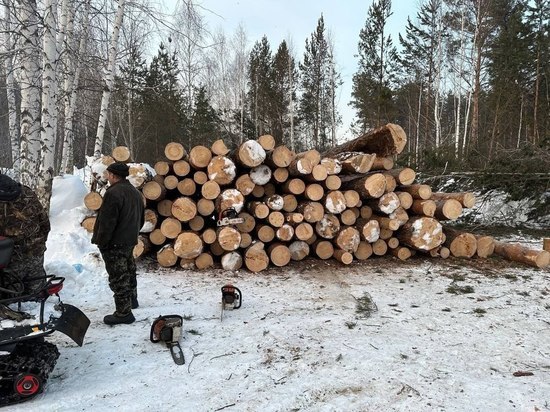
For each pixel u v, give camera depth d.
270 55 29.55
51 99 7.01
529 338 3.98
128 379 3.19
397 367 3.37
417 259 6.99
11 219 4.22
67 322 3.13
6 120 16.00
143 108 22.53
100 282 5.48
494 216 10.02
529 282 5.80
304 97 31.00
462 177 10.33
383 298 5.13
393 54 26.67
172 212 6.24
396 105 28.41
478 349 3.73
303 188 6.54
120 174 4.30
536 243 8.29
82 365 3.43
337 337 3.96
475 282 5.79
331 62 29.80
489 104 20.64
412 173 6.93
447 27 23.55
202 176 6.48
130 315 4.32
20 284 3.22
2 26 8.02
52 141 7.13
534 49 22.62
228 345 3.80
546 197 9.77
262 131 30.38
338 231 6.64
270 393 2.98
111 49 9.61
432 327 4.23
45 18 6.92
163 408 2.81
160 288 5.46
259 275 6.09
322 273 6.20
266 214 6.42
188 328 4.20
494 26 22.38
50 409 2.79
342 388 3.04
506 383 3.13
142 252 6.28
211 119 26.08
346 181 6.97
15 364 2.88
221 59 29.27
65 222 7.18
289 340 3.89
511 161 9.88
